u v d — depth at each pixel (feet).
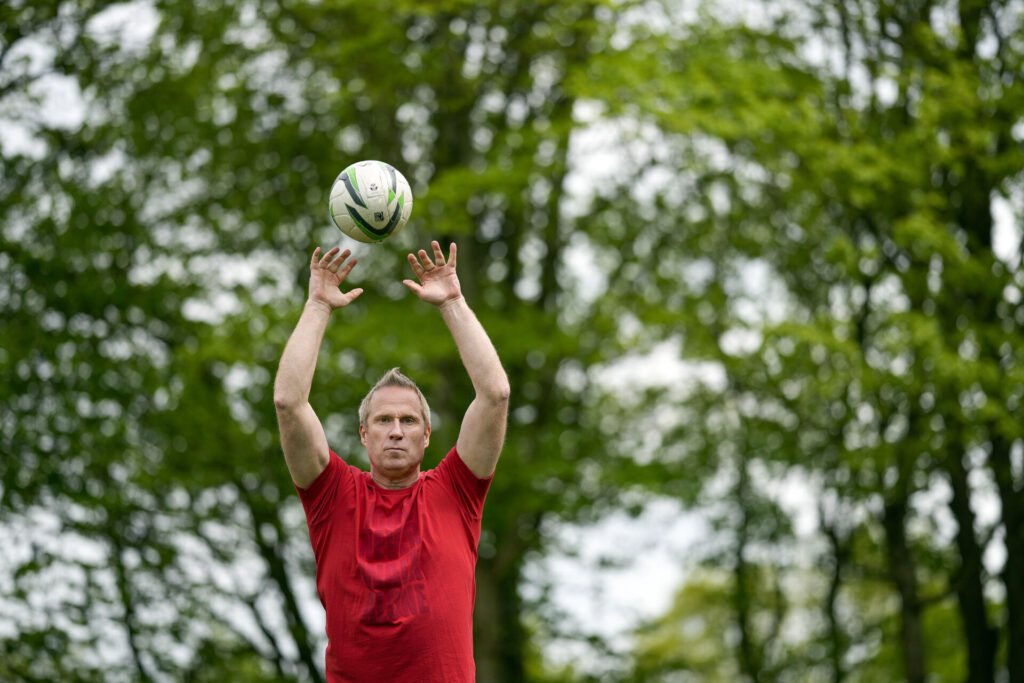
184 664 103.65
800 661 139.23
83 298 99.40
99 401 99.30
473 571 29.63
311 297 30.30
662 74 92.27
